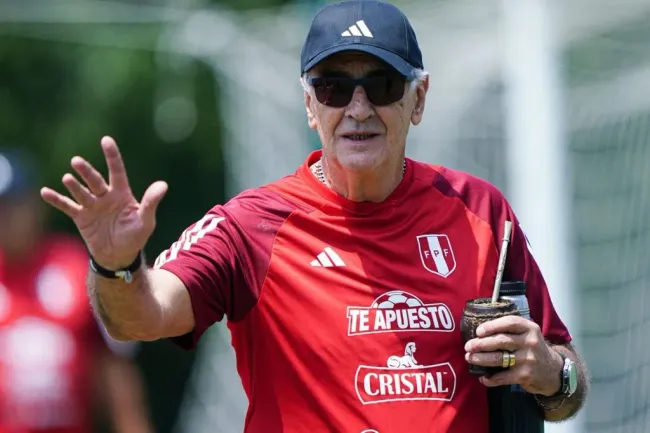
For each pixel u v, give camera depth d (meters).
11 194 19.36
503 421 12.28
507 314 11.76
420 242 12.58
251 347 12.43
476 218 12.91
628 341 25.31
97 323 19.75
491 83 26.48
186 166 47.56
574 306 24.61
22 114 46.06
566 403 12.69
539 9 22.84
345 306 12.20
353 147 12.30
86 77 46.28
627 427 24.56
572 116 26.11
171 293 11.77
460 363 12.18
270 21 30.97
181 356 47.31
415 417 11.96
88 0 31.75
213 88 46.53
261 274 12.37
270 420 12.27
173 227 47.62
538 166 22.84
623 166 26.14
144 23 33.19
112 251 10.93
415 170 13.04
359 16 12.46
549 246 22.88
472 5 25.84
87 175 10.73
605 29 25.11
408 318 12.20
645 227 25.78
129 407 20.00
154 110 46.50
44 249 19.75
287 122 29.75
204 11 32.16
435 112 27.31
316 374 12.09
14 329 19.34
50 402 19.39
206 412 41.00
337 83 12.30
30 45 46.00
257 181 32.84
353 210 12.55
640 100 25.86
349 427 11.95
